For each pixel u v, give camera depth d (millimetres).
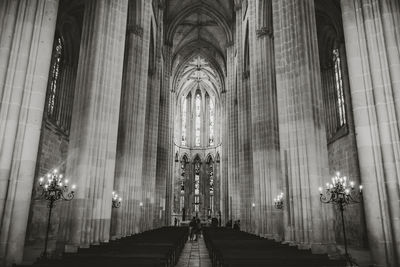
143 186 28547
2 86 9133
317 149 13773
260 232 20281
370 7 9383
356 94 9211
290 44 15234
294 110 14508
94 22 15469
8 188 8727
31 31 9656
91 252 9711
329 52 23547
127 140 21250
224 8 40969
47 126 20438
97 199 13891
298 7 15227
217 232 23531
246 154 29078
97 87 14766
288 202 14234
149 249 10484
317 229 12938
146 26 24438
